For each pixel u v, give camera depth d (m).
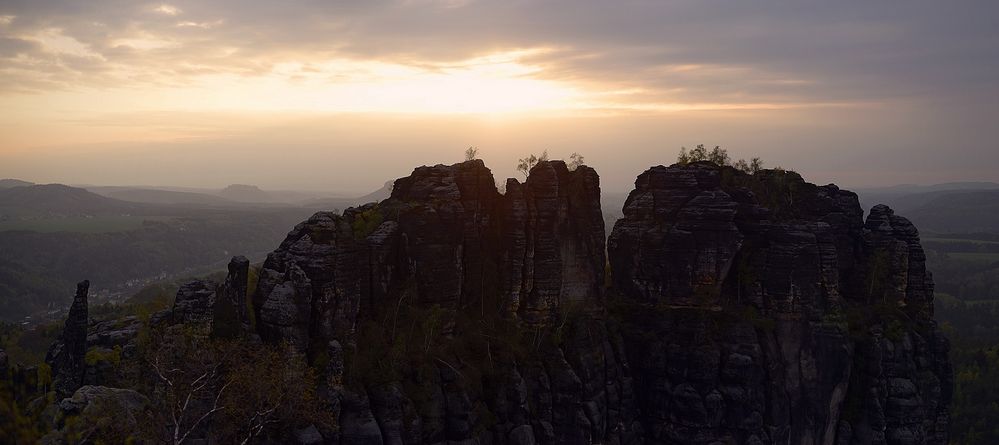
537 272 87.12
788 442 90.12
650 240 96.88
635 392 92.75
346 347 69.06
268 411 58.72
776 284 93.00
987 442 147.38
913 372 98.50
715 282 93.88
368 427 65.19
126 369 64.19
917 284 110.12
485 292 86.12
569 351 84.94
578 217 91.19
